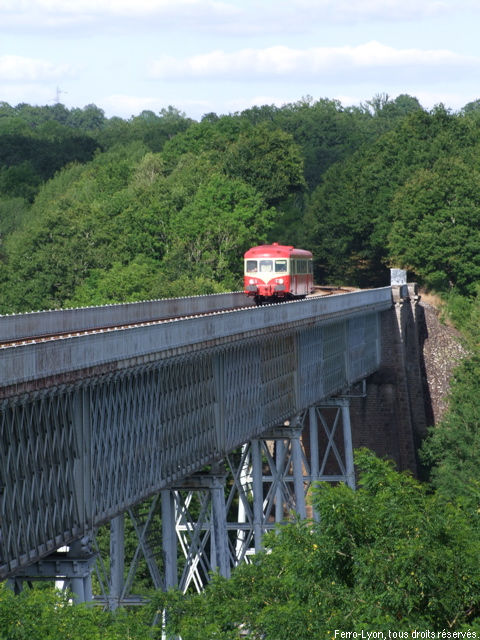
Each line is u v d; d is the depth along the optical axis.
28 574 38.72
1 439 33.00
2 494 33.19
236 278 139.75
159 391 47.09
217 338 53.22
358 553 29.48
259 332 60.94
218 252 139.75
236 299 90.31
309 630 28.89
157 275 126.50
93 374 38.78
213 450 54.78
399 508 30.50
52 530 36.38
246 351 60.62
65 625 27.97
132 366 42.53
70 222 134.88
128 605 50.06
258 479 64.94
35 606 28.25
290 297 90.50
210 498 57.84
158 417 46.94
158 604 34.22
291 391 71.69
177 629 33.41
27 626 27.30
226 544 53.62
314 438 81.62
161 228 139.75
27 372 34.00
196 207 140.00
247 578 33.97
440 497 32.59
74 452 38.41
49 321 53.31
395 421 109.00
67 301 123.12
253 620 31.88
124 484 43.03
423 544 29.17
